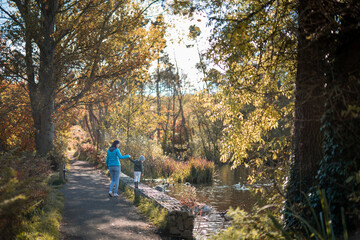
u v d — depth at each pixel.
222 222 9.48
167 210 7.17
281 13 5.85
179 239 6.48
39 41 15.01
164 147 38.66
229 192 15.93
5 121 17.59
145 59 18.66
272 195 6.50
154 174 21.31
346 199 4.06
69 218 7.37
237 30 5.02
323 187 4.50
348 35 4.12
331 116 4.32
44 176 7.48
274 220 3.92
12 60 14.55
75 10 16.88
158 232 6.70
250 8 6.00
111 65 17.95
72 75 17.22
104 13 16.67
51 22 15.69
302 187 5.14
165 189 16.48
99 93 19.19
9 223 3.94
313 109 5.14
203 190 16.66
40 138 16.27
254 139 8.47
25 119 18.95
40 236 5.05
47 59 15.32
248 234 3.80
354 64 3.95
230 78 7.12
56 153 15.42
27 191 4.83
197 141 36.75
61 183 13.32
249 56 6.79
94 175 17.73
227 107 8.62
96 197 10.36
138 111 27.39
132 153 23.16
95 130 37.12
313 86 4.39
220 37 5.57
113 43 17.89
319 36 4.61
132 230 6.66
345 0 4.46
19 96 17.30
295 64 5.98
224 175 24.05
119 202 9.60
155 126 30.19
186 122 44.84
